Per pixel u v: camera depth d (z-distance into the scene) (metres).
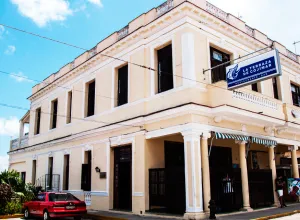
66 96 23.30
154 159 15.44
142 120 15.45
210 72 14.87
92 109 20.61
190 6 14.39
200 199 12.64
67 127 22.39
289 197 19.67
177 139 16.66
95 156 18.84
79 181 19.94
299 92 22.64
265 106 16.08
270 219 12.77
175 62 14.63
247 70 13.20
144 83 15.99
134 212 15.02
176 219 12.74
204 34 15.07
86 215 15.68
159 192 14.49
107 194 17.27
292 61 21.20
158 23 15.73
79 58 22.38
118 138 17.03
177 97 14.17
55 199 14.85
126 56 17.64
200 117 13.59
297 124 18.19
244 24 18.00
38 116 28.19
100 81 19.61
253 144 20.42
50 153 23.97
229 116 14.37
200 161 13.09
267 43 19.70
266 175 16.95
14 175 19.70
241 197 15.00
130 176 16.72
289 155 23.25
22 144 29.56
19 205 17.38
